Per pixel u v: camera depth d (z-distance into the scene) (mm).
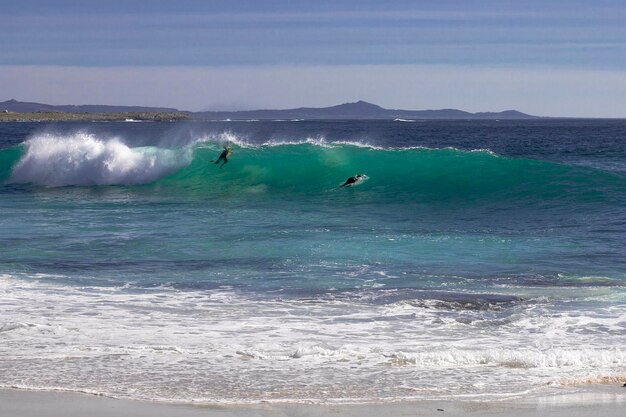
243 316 10852
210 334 9891
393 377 8188
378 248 15984
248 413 7121
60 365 8523
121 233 17984
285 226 18984
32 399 7449
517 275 13500
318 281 13117
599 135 102188
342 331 10102
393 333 10016
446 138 91625
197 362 8680
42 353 8969
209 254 15453
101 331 9977
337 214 21484
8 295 12023
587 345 9445
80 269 14117
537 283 12898
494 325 10422
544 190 24156
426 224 19469
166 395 7594
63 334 9805
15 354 8922
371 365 8609
